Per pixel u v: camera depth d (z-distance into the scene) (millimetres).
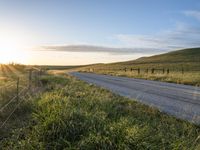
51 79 25312
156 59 137000
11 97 11312
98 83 26844
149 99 15336
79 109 9070
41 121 7910
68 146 6406
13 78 22812
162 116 10422
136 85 25500
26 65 49906
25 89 14297
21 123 8523
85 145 6211
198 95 17828
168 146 6285
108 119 8219
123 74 48750
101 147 6141
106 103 11367
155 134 7195
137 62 131625
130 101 13531
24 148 6461
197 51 146875
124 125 7137
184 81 30125
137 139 6254
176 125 8938
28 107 10195
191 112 11656
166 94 18156
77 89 17703
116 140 6340
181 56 135750
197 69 79250
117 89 20828
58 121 7277
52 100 10789
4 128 8016
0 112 9094
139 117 9531
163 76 38500
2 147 6688
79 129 7086
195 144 6695
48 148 6453
